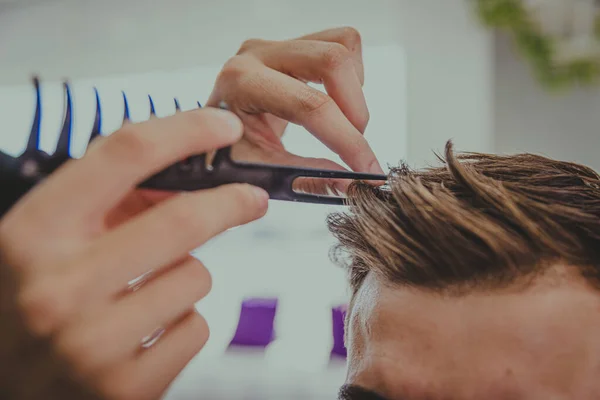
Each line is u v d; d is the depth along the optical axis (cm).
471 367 29
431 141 137
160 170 26
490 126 134
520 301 30
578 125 130
